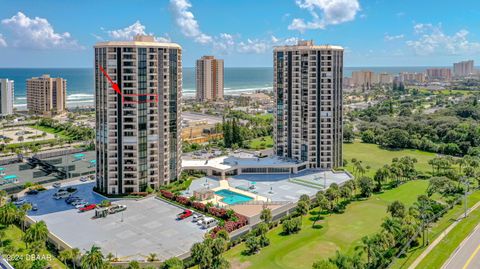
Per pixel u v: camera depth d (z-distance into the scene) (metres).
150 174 184.38
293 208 166.12
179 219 152.62
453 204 174.62
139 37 184.88
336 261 107.94
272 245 135.12
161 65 182.62
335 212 166.75
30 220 148.38
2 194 167.75
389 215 162.00
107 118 176.38
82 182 198.75
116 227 144.62
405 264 122.44
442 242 138.25
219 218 151.50
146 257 120.94
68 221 149.38
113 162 179.00
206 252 112.44
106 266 107.75
